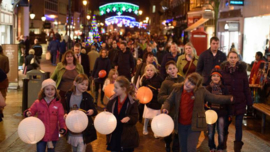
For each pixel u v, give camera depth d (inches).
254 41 895.7
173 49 411.5
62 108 238.4
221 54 340.8
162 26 3009.4
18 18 1291.8
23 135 203.8
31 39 1904.5
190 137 235.3
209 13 999.6
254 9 893.8
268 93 397.4
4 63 466.0
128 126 234.4
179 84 240.8
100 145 316.2
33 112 234.2
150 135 351.9
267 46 799.7
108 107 240.2
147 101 305.4
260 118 432.1
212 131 294.8
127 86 234.8
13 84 629.9
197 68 348.8
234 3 960.9
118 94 235.3
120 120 235.3
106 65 509.7
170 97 242.1
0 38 950.4
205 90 238.2
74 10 3171.8
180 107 237.6
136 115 234.1
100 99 533.0
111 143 237.9
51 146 236.4
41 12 2155.5
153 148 309.7
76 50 540.4
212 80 287.0
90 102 250.2
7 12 994.7
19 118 410.9
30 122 205.6
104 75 474.0
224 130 308.7
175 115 237.6
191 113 235.5
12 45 623.5
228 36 1091.9
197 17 1622.8
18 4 1012.5
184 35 1717.5
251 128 386.0
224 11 1115.9
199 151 304.2
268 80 396.2
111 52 691.4
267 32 807.7
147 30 3688.5
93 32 1866.4
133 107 235.0
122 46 525.7
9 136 336.5
